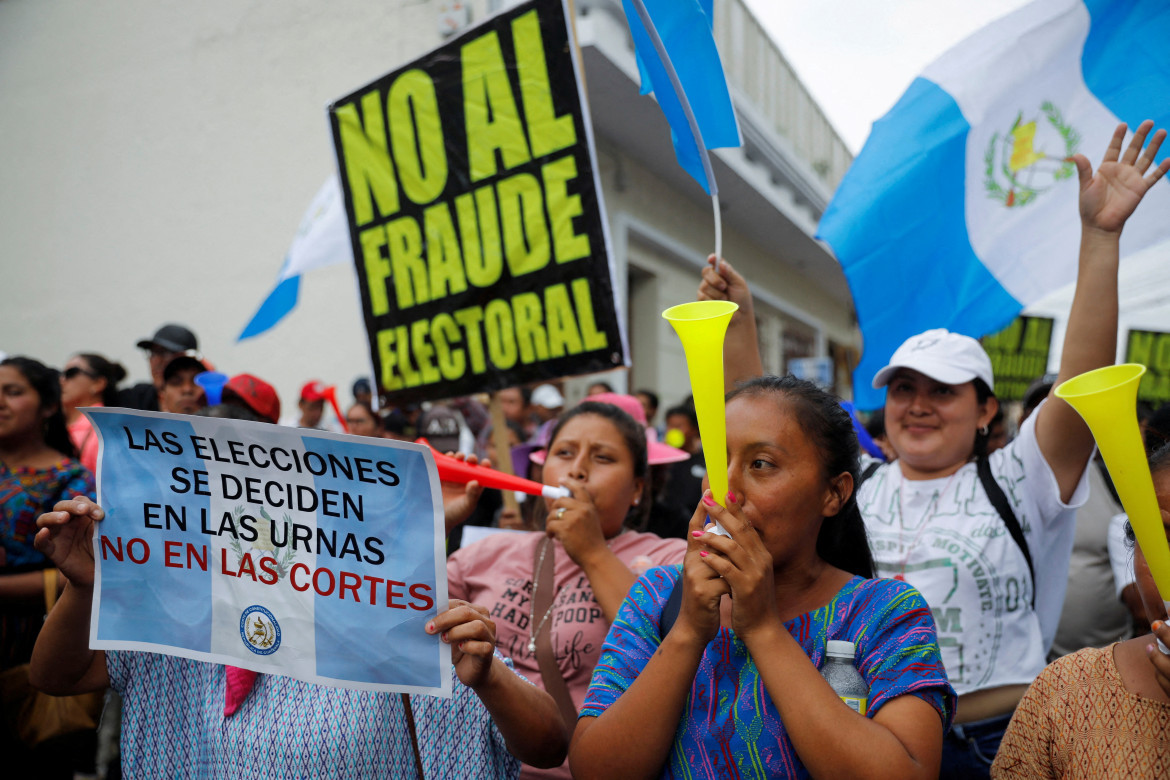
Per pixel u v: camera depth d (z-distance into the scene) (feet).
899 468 8.40
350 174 11.64
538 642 6.91
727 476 4.51
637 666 4.81
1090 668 4.61
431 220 10.93
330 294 25.32
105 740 11.60
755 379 4.97
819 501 4.73
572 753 4.65
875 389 9.11
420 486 4.69
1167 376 13.76
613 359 9.76
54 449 10.21
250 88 26.61
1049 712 4.66
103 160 28.48
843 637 4.55
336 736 5.06
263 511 4.96
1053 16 8.57
